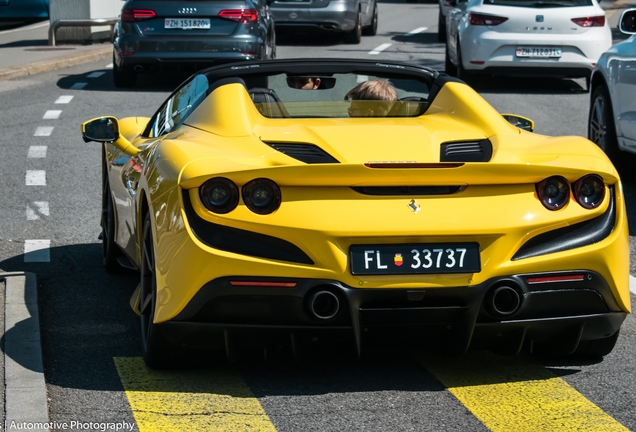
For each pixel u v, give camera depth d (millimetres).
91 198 9312
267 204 4371
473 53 16859
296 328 4438
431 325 4496
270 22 17734
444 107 5617
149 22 16172
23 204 9047
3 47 22438
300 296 4352
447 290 4402
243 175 4348
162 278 4594
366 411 4441
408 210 4391
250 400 4559
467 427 4273
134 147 6293
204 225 4422
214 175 4367
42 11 27766
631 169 10281
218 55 16109
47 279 6711
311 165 4305
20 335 5289
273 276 4348
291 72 6188
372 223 4355
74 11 23422
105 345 5352
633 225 8680
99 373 4898
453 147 4945
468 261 4422
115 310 6027
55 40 22938
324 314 4422
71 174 10375
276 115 5730
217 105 5352
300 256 4363
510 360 5195
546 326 4613
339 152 4723
